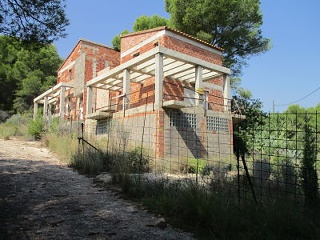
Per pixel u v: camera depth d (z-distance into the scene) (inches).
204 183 244.7
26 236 147.9
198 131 518.0
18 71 1358.3
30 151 475.2
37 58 1386.6
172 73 614.9
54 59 1427.2
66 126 604.7
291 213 164.4
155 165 361.1
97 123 628.4
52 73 1438.2
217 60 704.4
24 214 180.9
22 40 256.8
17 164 348.2
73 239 146.9
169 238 154.0
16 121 908.0
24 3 239.3
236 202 187.5
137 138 492.7
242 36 941.2
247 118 633.6
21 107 1307.8
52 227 161.8
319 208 180.9
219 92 739.4
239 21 934.4
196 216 175.3
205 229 166.6
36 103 1072.2
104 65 856.9
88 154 366.9
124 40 727.7
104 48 880.9
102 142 442.9
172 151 469.1
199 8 882.8
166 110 475.2
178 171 359.9
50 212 187.5
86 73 816.3
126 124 523.8
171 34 627.8
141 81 677.9
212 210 172.7
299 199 191.2
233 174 284.8
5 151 448.1
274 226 158.7
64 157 409.7
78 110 869.8
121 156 357.7
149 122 477.1
